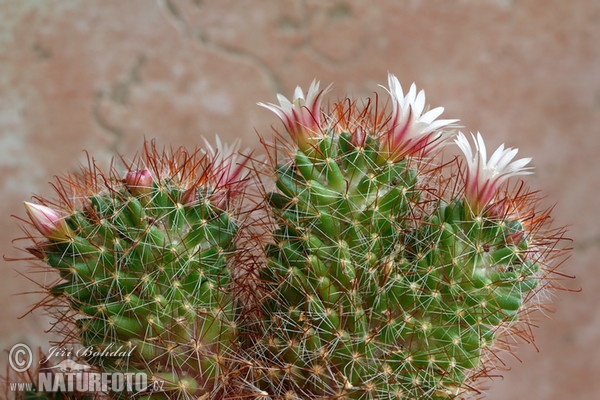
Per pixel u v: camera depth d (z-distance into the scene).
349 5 0.77
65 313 0.45
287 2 0.77
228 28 0.77
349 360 0.43
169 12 0.76
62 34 0.75
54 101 0.75
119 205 0.43
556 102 0.78
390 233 0.43
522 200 0.45
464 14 0.78
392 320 0.43
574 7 0.78
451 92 0.77
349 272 0.43
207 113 0.76
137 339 0.43
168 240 0.43
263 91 0.77
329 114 0.46
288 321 0.43
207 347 0.43
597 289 0.77
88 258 0.43
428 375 0.43
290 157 0.45
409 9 0.77
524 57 0.78
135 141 0.75
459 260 0.43
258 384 0.44
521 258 0.44
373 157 0.44
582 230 0.78
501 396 0.76
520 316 0.45
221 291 0.43
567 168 0.78
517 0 0.78
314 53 0.77
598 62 0.79
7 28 0.74
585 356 0.77
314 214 0.43
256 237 0.45
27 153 0.74
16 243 0.73
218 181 0.45
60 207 0.44
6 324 0.72
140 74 0.76
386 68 0.77
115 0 0.76
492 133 0.78
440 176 0.46
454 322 0.43
